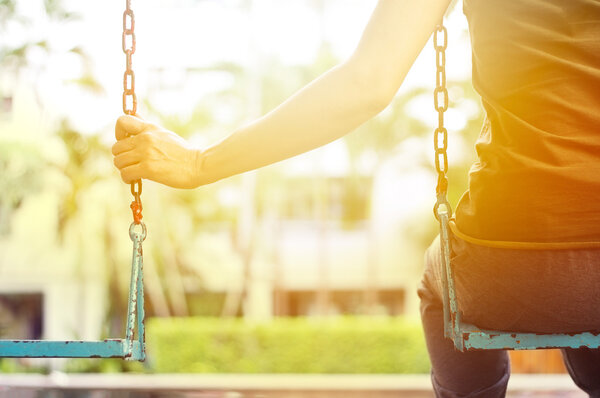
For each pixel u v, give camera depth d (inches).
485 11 64.0
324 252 1058.7
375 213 1067.9
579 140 60.9
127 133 74.9
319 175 1035.3
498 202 63.2
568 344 65.9
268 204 948.6
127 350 71.4
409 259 1071.0
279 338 740.0
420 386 530.0
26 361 727.1
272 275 1039.6
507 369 82.5
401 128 904.9
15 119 976.9
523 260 63.0
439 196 71.8
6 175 882.1
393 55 64.4
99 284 1039.0
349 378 552.7
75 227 904.3
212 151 71.4
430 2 64.2
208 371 740.0
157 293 951.6
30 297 1049.5
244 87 884.6
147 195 926.4
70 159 880.3
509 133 62.9
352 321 740.7
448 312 69.2
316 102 66.1
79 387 497.7
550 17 61.8
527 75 62.1
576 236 61.6
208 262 1005.2
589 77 60.9
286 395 538.6
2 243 1043.9
